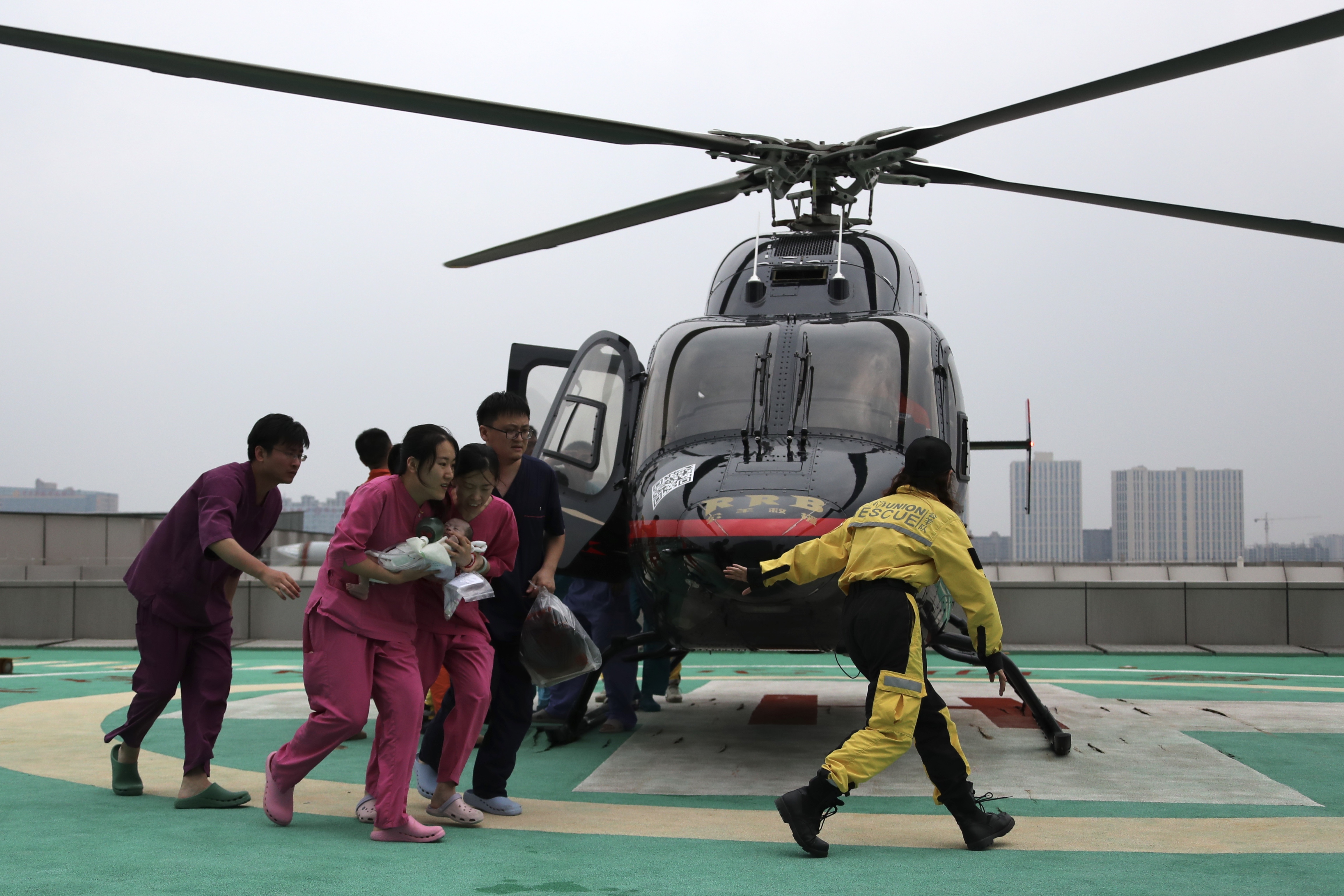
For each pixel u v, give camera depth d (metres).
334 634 4.23
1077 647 13.85
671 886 3.48
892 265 7.56
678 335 7.05
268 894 3.32
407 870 3.67
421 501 4.33
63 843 4.06
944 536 4.14
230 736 7.12
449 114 6.26
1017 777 5.74
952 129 6.80
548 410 7.66
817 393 6.43
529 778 5.78
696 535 5.72
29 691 9.71
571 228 7.80
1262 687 10.06
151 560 4.88
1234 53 5.15
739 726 7.69
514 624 4.76
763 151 7.36
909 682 4.04
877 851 4.06
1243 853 4.03
